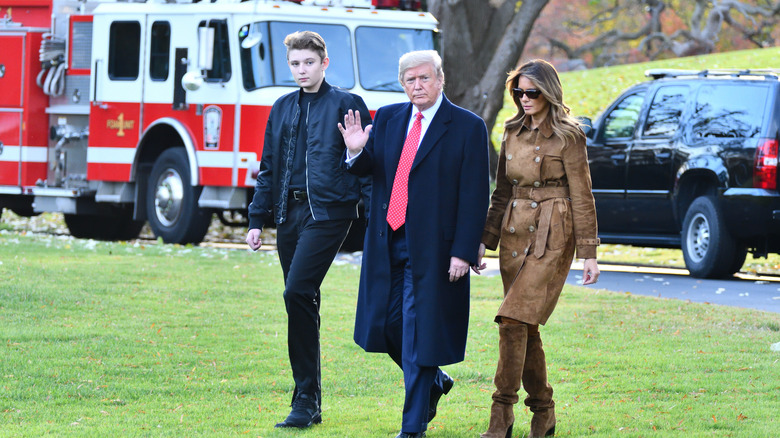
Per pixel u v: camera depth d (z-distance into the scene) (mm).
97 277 42000
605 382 26406
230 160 56094
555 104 20922
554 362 28766
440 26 75562
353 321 34875
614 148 52875
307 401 22531
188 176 58094
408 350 21438
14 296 36531
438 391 22609
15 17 66562
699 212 48531
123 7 60156
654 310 36906
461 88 75938
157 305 36688
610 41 153250
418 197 21531
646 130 51688
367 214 22938
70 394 24750
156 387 25656
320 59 23203
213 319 34625
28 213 72125
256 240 23844
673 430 21781
